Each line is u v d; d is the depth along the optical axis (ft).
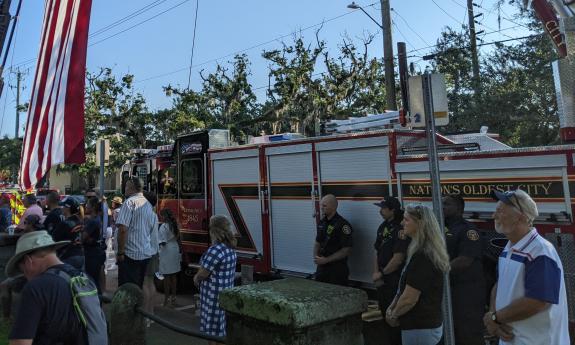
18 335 8.90
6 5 17.16
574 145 14.97
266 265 24.82
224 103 96.68
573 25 17.25
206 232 29.22
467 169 17.02
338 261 19.81
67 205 23.50
